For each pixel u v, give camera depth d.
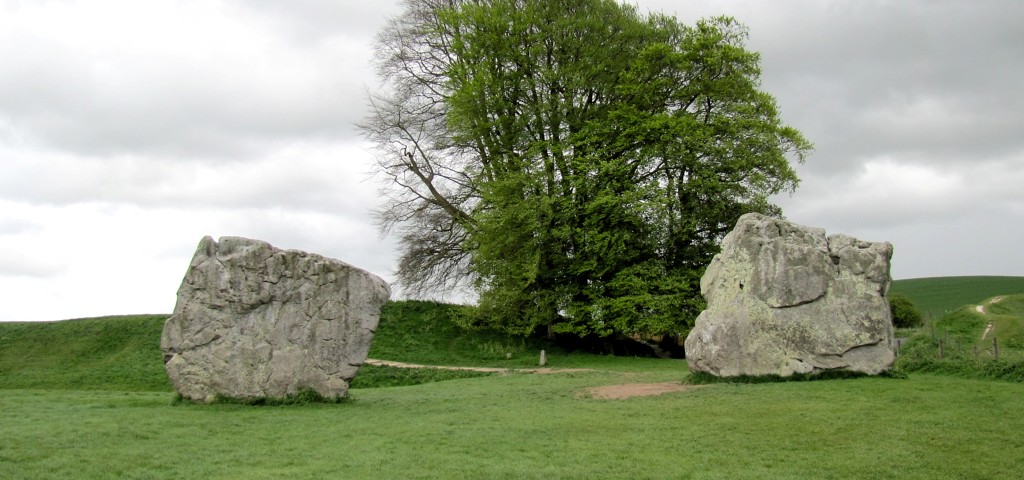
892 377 23.88
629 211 43.50
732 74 45.88
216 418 19.23
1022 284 77.75
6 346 41.62
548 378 31.28
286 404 21.67
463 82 45.62
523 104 46.28
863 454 15.35
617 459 15.24
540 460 15.18
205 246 22.16
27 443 15.68
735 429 17.64
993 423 17.52
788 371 23.98
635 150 45.88
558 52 45.91
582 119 46.38
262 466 14.59
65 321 44.88
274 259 22.17
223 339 21.70
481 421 19.33
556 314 46.72
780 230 25.25
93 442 16.03
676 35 49.12
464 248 47.16
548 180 44.56
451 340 46.88
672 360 43.69
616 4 47.84
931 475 14.05
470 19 45.34
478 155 48.16
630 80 45.53
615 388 25.38
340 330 22.64
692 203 45.03
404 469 14.38
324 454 15.56
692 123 43.72
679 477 14.02
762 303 24.55
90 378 36.19
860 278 24.70
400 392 27.23
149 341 41.22
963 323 46.38
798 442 16.39
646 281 44.09
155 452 15.38
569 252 46.69
